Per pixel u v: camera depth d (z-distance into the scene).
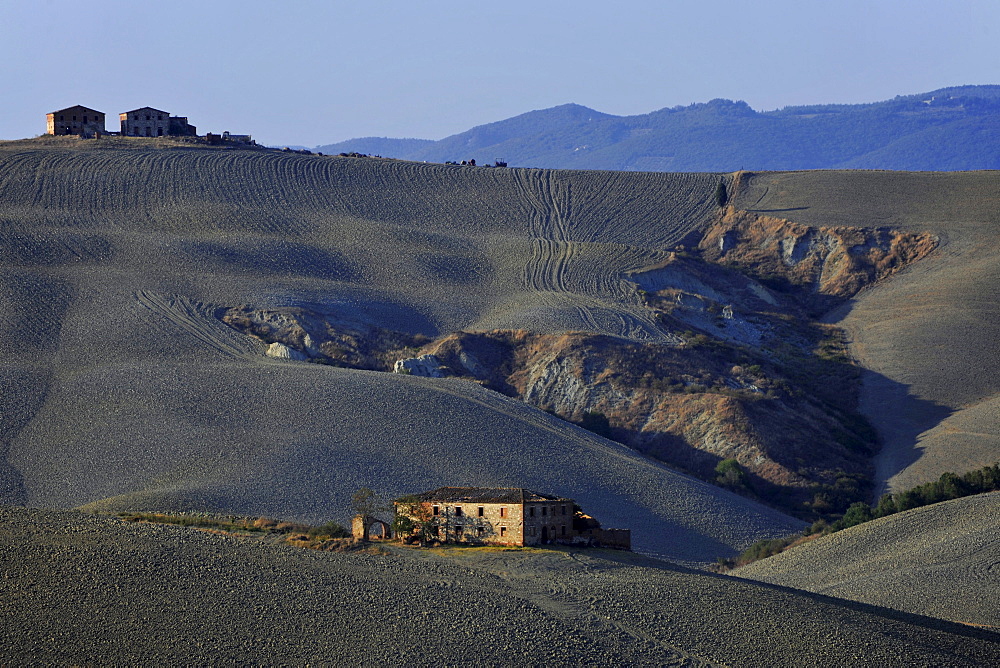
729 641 161.88
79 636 143.12
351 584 166.75
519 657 148.75
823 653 160.75
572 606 167.88
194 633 146.88
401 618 156.25
